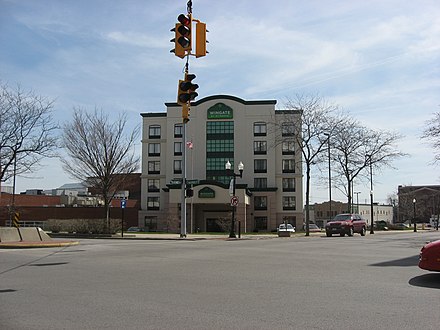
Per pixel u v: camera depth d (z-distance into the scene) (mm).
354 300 8102
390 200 139375
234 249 19766
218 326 6445
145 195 70062
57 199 79062
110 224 37406
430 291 8914
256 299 8258
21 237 23953
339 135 47875
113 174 43062
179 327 6414
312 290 9109
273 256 16234
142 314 7176
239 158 67688
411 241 26750
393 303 7832
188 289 9305
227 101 68562
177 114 69750
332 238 31922
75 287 9609
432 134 31688
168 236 34844
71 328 6402
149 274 11492
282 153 67812
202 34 16828
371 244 23359
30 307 7719
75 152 42562
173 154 69250
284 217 67125
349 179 48969
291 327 6363
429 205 104562
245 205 57719
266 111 67938
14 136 33000
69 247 21484
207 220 63375
